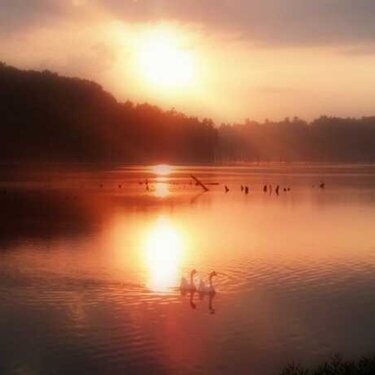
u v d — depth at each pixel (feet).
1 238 155.94
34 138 622.95
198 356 75.82
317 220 198.29
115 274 114.21
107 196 290.15
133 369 72.59
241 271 118.01
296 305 95.40
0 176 436.76
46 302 96.07
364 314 91.25
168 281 109.50
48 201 263.49
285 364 73.46
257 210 230.89
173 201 267.80
